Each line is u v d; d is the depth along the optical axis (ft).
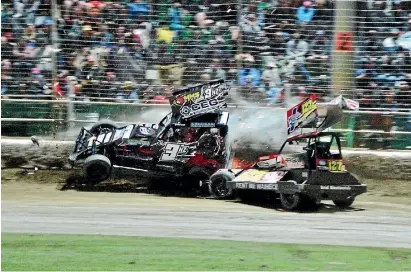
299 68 127.03
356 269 66.85
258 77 127.75
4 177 121.29
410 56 124.47
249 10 127.65
